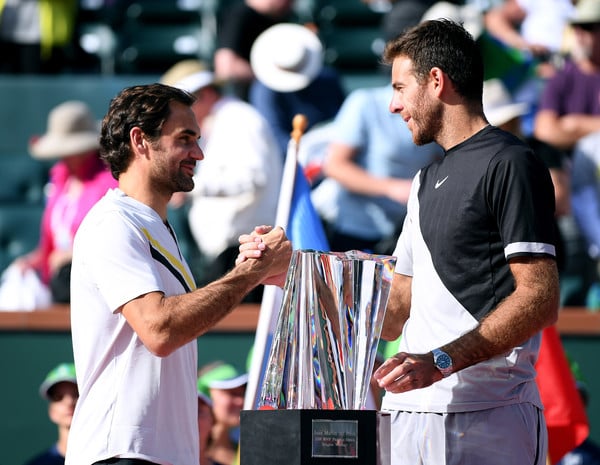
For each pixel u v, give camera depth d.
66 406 19.23
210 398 18.83
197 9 34.69
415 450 12.81
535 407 12.78
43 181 29.72
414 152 23.00
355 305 11.82
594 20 24.95
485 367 12.53
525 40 28.52
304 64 26.27
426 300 12.77
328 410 11.12
